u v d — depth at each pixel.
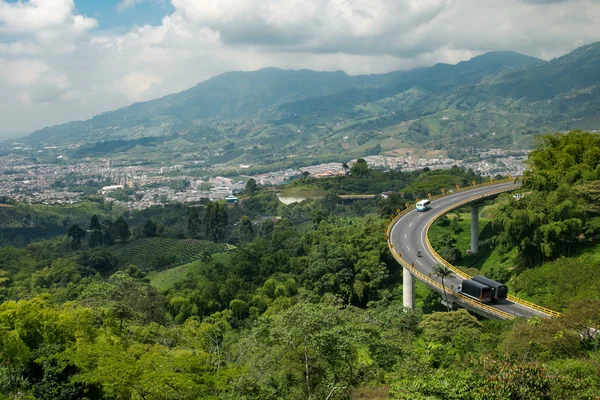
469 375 38.25
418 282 120.00
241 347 60.34
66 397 51.09
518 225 106.94
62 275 163.12
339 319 52.97
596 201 109.69
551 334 52.09
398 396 39.00
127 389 44.81
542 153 130.12
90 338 60.16
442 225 154.00
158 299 116.62
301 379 48.56
